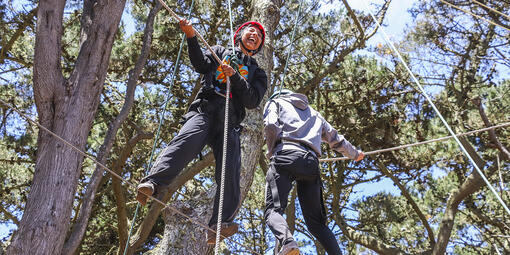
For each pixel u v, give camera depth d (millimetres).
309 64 12094
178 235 6074
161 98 11570
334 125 12125
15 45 10531
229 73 3848
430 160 11922
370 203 13383
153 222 10000
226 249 8102
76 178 4113
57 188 3959
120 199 10148
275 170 3992
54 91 4355
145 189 3754
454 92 11805
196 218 6184
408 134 12039
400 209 13719
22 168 11211
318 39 11875
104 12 4805
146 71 11219
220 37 11516
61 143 4148
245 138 6402
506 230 12102
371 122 11984
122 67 10930
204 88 4059
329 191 13539
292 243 3568
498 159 10664
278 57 12039
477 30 11891
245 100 3988
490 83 11680
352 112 12008
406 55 11852
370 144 12086
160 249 6059
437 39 11727
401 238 13508
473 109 11719
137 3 11344
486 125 10156
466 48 11750
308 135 4090
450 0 11781
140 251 15664
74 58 10211
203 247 6035
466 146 10883
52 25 4531
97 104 4496
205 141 4059
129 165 11789
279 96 4336
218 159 4129
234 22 11320
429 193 13320
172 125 11367
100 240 14156
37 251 3707
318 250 13258
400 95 11961
